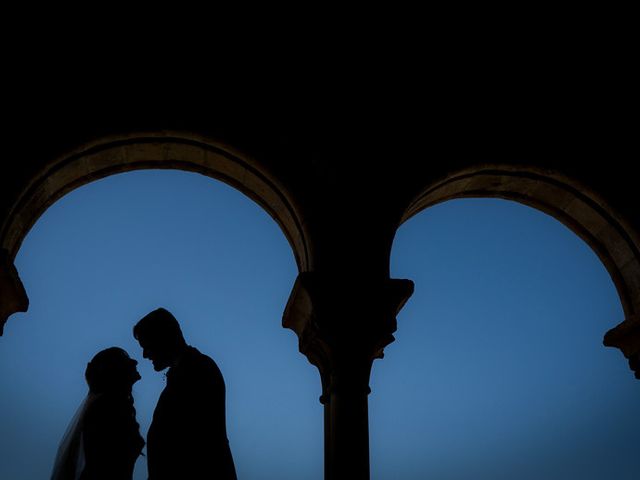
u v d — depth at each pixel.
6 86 6.32
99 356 4.64
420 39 7.22
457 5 7.32
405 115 6.93
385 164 6.72
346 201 6.53
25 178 6.05
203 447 3.96
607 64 7.39
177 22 6.83
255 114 6.71
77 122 6.32
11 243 6.25
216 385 4.17
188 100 6.61
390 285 6.16
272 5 7.07
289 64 6.95
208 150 6.64
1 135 6.16
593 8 7.47
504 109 7.09
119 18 6.74
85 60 6.55
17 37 6.50
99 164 6.60
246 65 6.86
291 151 6.65
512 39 7.33
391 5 7.25
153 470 3.93
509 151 6.93
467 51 7.25
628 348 6.92
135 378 4.68
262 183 6.70
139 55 6.66
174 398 4.07
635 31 7.49
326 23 7.12
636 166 7.07
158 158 6.75
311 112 6.82
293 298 6.36
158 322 4.27
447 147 6.86
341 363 5.91
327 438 6.03
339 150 6.72
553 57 7.34
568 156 7.00
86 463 4.23
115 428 4.36
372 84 7.00
